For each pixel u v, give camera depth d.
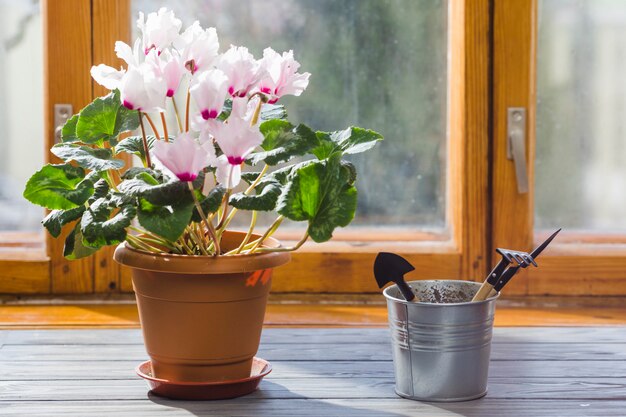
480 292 1.74
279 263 1.73
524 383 1.79
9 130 2.19
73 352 1.90
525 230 2.18
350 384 1.79
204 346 1.72
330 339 1.96
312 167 1.67
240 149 1.65
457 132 2.18
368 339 1.97
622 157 2.23
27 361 1.86
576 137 2.22
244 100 1.68
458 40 2.17
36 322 2.04
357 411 1.70
